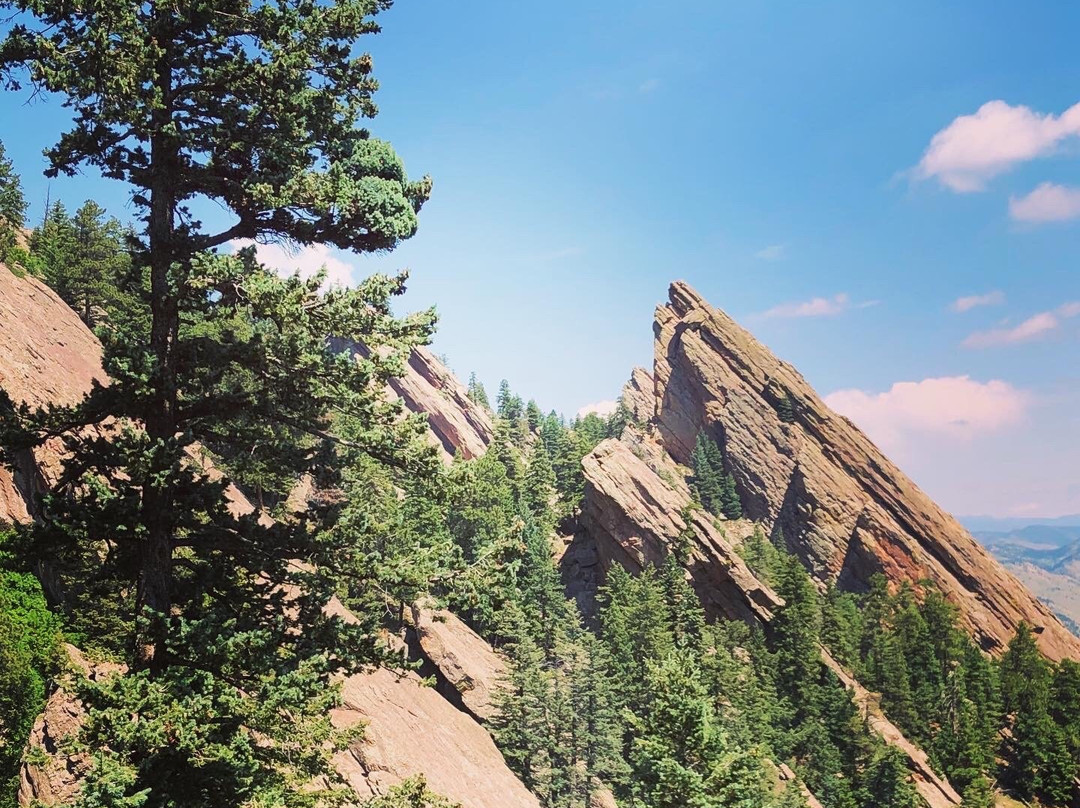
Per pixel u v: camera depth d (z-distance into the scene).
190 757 9.08
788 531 144.75
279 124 10.73
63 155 10.34
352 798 10.64
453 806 10.95
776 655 87.56
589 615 98.00
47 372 29.81
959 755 88.50
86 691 8.77
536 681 54.50
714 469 153.50
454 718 45.94
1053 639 130.50
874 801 74.81
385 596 12.03
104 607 21.50
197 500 10.70
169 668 9.44
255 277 10.12
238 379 12.16
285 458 11.36
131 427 10.30
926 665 102.69
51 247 50.84
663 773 31.92
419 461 11.04
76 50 9.27
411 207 15.10
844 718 80.94
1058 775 89.50
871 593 126.50
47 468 24.48
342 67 11.24
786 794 61.44
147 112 9.96
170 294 10.52
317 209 10.90
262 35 10.72
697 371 165.12
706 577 95.31
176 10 10.30
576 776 53.94
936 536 140.75
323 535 11.28
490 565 11.58
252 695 10.00
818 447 152.62
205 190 11.42
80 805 7.73
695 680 34.00
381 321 10.80
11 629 19.55
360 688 34.00
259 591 11.38
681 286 186.12
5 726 18.75
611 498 100.56
